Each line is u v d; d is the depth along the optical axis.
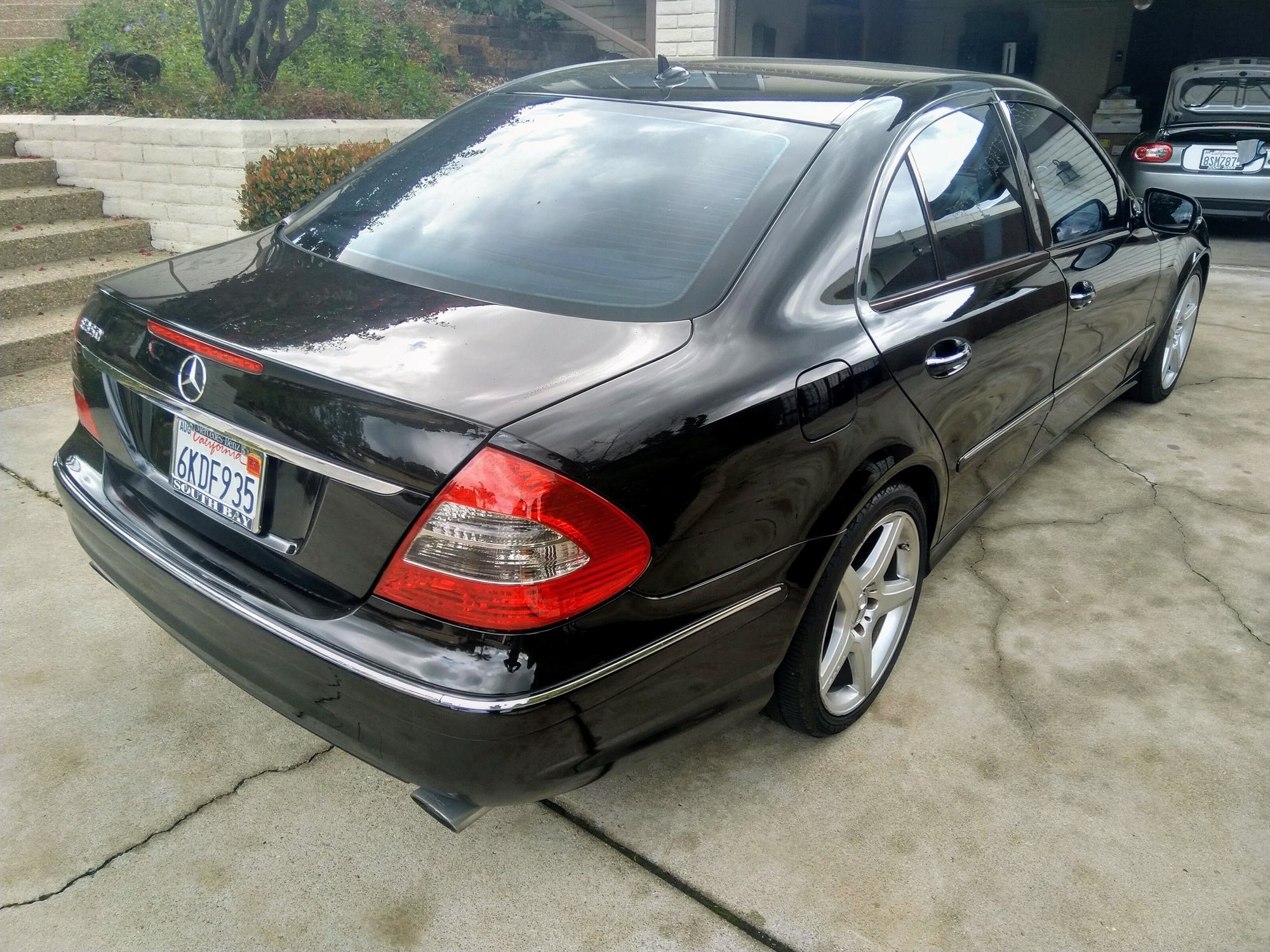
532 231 2.12
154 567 1.92
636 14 10.53
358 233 2.27
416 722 1.58
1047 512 3.66
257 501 1.78
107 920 1.88
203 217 5.79
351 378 1.64
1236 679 2.71
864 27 13.86
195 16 8.41
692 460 1.69
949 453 2.50
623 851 2.09
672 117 2.39
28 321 4.79
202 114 6.36
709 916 1.94
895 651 2.58
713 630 1.83
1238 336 5.86
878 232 2.23
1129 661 2.79
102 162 5.96
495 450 1.53
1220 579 3.22
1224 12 13.62
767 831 2.16
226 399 1.78
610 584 1.61
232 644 1.80
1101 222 3.42
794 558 1.97
